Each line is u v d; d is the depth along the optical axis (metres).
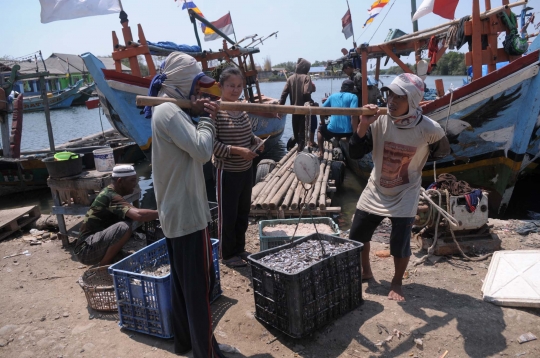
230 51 11.80
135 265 3.73
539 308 3.42
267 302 3.34
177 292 2.89
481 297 3.66
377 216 3.71
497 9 6.38
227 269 4.45
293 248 3.73
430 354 3.01
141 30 8.48
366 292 3.84
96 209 4.39
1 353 3.22
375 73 11.80
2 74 10.55
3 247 5.38
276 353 3.09
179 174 2.59
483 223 4.48
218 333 3.34
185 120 2.52
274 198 6.40
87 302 3.90
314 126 9.53
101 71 8.10
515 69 5.95
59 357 3.14
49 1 7.66
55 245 5.38
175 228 2.63
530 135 6.23
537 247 4.62
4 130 10.26
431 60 7.58
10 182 9.95
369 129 3.53
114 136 14.34
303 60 9.16
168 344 3.24
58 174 4.95
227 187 4.26
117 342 3.29
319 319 3.25
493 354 2.97
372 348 3.08
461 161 7.07
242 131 4.22
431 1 6.79
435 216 4.52
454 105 6.37
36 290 4.20
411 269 4.28
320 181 7.53
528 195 8.18
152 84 2.76
